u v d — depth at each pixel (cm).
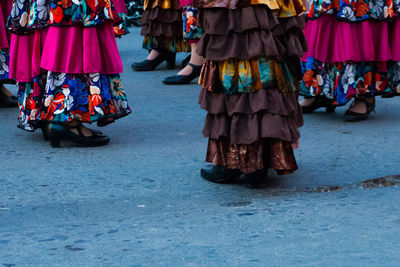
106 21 411
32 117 427
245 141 312
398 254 216
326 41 493
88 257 229
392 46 502
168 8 796
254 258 219
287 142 315
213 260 219
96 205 308
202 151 424
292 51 309
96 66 409
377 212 274
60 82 414
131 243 244
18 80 427
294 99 321
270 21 299
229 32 304
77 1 400
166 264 218
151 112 565
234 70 308
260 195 322
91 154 416
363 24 487
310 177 356
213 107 318
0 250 240
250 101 309
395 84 512
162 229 263
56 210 300
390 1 488
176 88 702
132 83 739
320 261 212
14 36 425
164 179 356
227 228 261
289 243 235
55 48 407
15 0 416
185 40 732
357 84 505
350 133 472
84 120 420
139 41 1183
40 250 239
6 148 432
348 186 336
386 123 509
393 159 392
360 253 219
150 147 436
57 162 394
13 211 298
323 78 503
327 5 479
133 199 318
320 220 266
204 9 309
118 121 528
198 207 301
